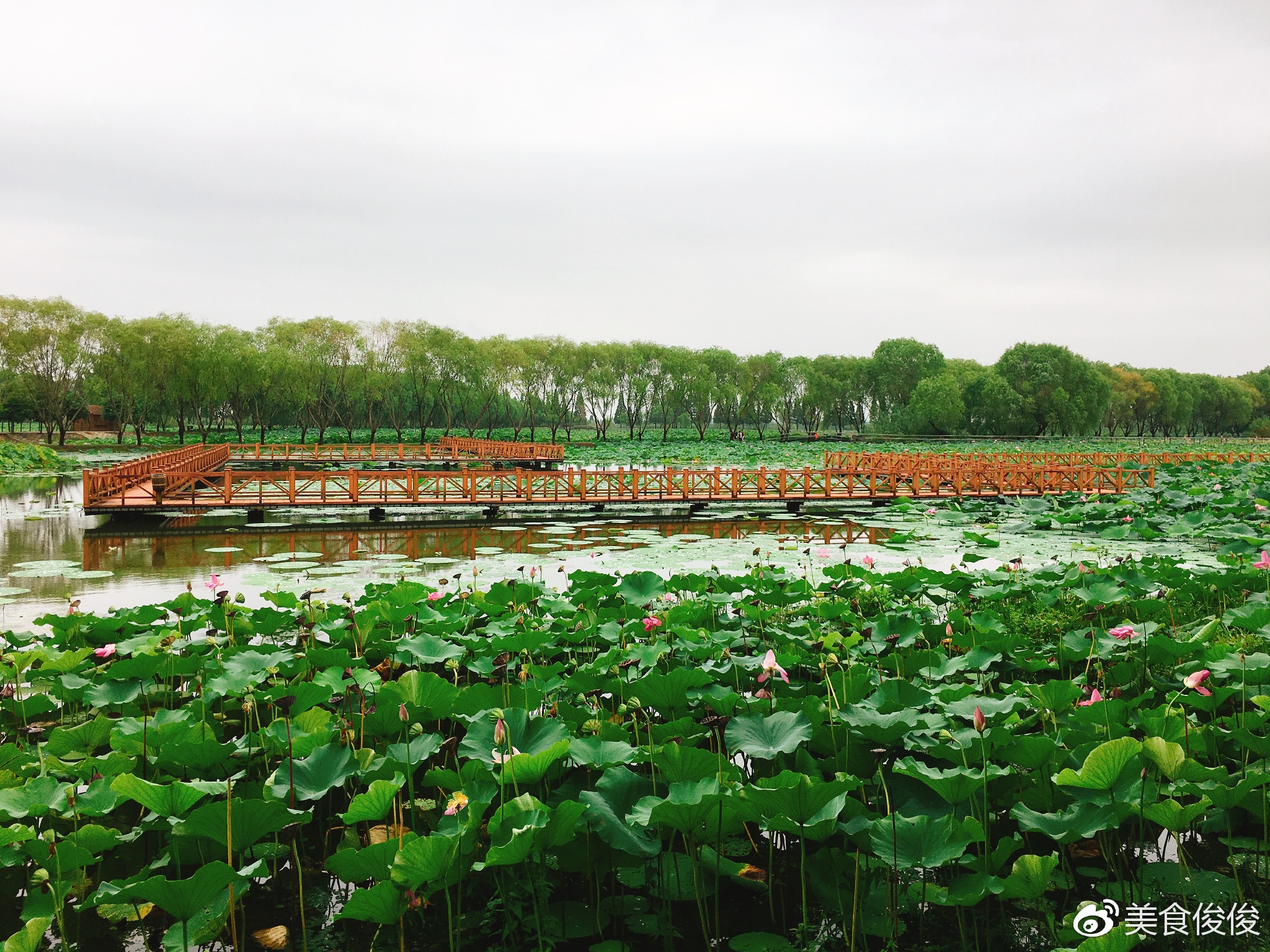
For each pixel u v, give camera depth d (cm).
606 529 1472
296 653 506
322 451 3694
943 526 1491
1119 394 7419
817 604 613
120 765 330
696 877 274
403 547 1235
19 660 470
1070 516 1388
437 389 4853
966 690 395
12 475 2666
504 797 292
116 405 4591
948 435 6112
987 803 300
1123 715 355
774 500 1798
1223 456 3131
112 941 284
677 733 347
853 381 6869
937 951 266
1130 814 278
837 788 260
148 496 1612
